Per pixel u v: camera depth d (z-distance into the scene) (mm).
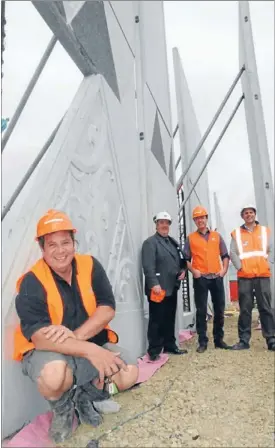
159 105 6031
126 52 4848
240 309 4879
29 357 2121
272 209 6805
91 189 3504
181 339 5777
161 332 4645
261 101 7215
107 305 2357
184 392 3123
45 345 2051
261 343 5172
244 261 4824
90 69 3697
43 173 2736
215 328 4918
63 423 2135
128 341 4113
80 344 2082
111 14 4270
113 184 4102
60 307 2203
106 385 2375
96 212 3578
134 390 3176
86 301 2320
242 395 3043
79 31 3346
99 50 3867
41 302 2141
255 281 4797
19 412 2240
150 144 5312
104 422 2414
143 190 5141
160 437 2242
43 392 2072
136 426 2385
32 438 2094
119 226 4203
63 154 2943
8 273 2254
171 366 4023
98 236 3586
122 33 4688
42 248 2250
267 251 4871
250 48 7402
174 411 2682
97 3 3818
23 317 2098
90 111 3537
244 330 4859
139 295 4676
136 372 2596
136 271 4637
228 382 3395
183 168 8555
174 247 4633
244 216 4949
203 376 3600
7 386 2135
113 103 4207
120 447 2088
